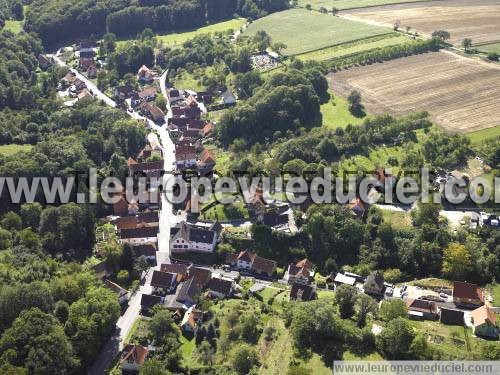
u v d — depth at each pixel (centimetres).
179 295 19738
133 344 17475
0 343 15700
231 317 18325
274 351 16775
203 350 17288
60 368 15688
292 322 17425
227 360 16850
